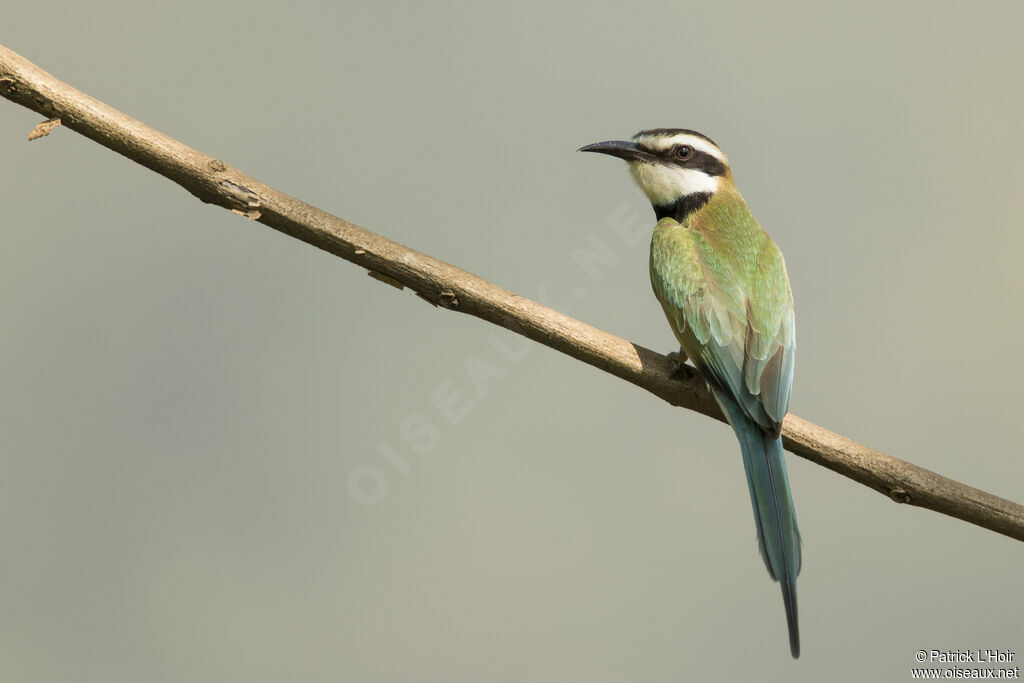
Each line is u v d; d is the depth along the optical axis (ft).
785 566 23.75
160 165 22.84
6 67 22.43
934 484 22.99
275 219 23.21
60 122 22.56
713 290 27.91
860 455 24.04
